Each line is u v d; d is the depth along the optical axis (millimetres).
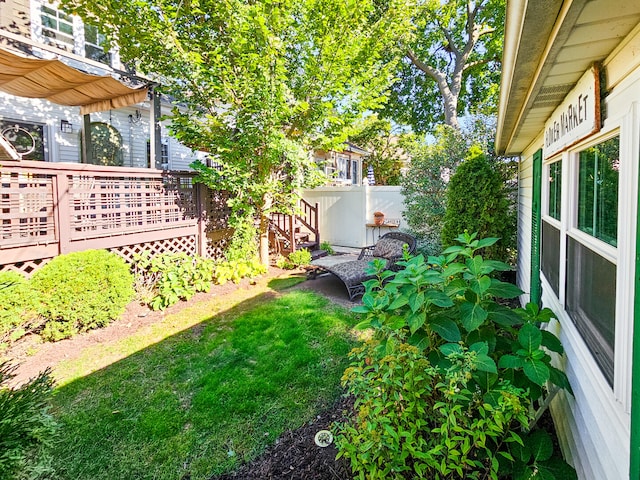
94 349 3641
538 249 3361
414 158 7562
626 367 1147
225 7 5035
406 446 1567
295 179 6297
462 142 7039
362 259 6906
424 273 2277
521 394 1692
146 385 2973
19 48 5844
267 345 3674
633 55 1106
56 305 3666
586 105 1542
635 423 1021
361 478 1662
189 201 6176
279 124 5652
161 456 2180
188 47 5480
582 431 1649
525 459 1657
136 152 8867
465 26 11906
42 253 4160
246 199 6309
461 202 5312
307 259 7352
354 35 5773
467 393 1627
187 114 5938
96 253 4113
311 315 4484
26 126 7035
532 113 2451
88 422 2492
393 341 1935
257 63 5133
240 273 6031
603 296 1407
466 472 1768
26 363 3326
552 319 2537
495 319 2105
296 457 2133
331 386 2908
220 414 2574
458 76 11578
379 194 9930
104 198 4840
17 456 1330
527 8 1032
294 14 5691
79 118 7809
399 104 14312
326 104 5719
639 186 1049
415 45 11836
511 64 1582
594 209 1607
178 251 6027
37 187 4121
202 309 4789
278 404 2684
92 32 7406
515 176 6422
